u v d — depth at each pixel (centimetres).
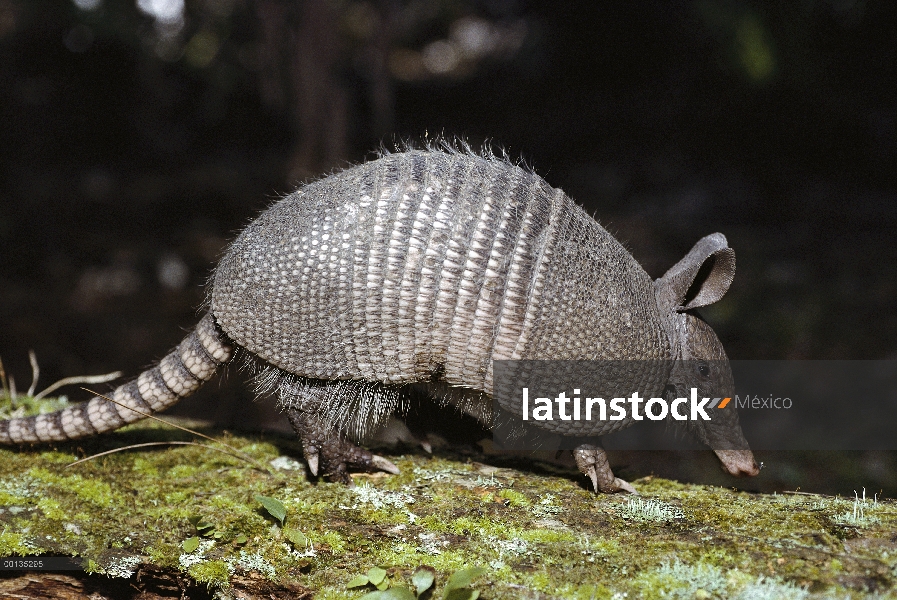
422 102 404
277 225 121
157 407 126
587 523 118
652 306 121
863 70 278
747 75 270
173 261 269
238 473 126
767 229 252
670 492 124
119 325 234
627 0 328
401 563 115
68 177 330
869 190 272
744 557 113
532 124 351
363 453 125
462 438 130
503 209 119
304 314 119
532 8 389
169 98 386
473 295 118
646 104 322
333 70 294
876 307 202
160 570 117
